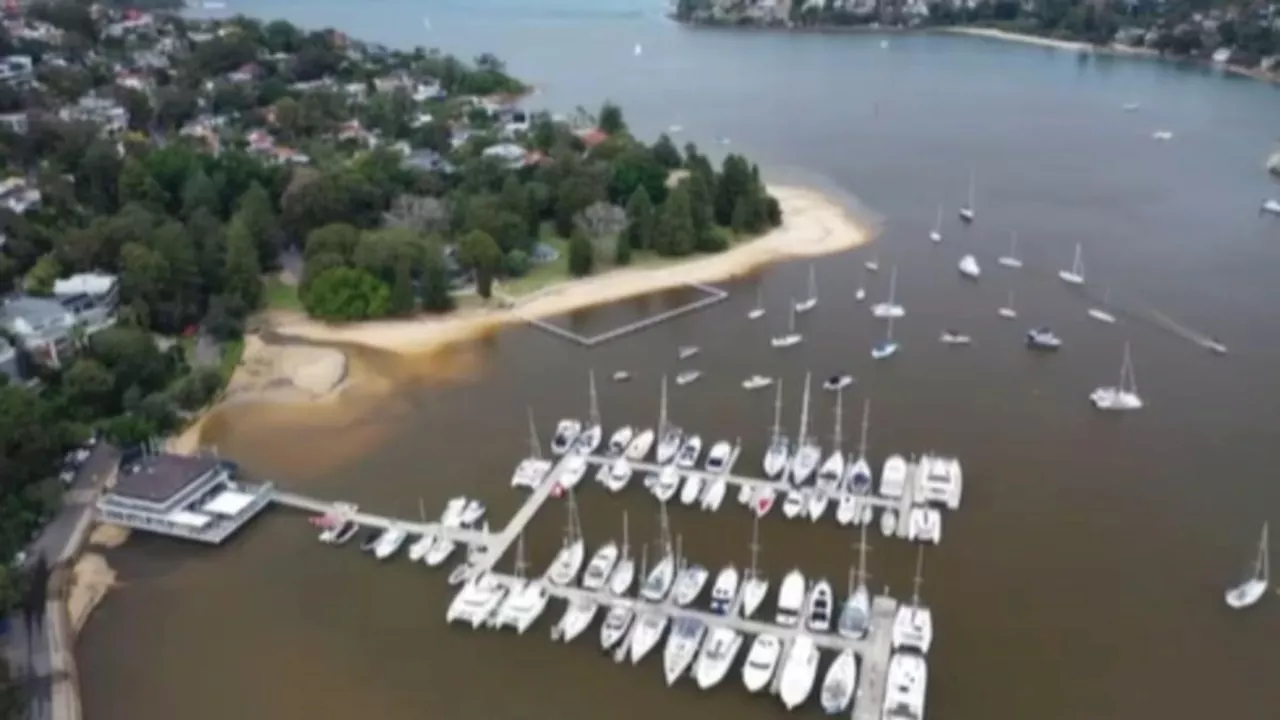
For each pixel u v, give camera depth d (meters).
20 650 124.75
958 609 128.12
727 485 154.38
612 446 164.50
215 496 152.75
